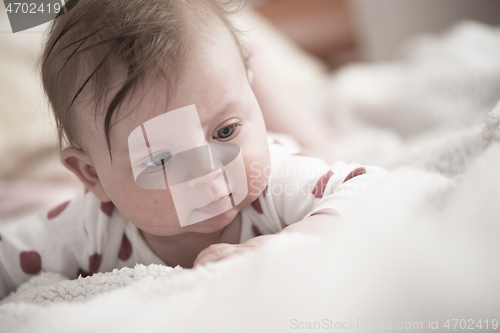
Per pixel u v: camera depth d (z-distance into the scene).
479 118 1.14
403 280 0.27
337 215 0.47
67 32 0.51
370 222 0.33
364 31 2.33
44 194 0.99
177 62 0.47
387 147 1.05
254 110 0.55
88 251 0.68
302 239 0.37
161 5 0.50
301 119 1.17
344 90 1.38
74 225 0.69
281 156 0.65
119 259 0.68
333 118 1.37
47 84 0.55
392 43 2.34
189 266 0.66
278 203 0.61
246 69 0.57
